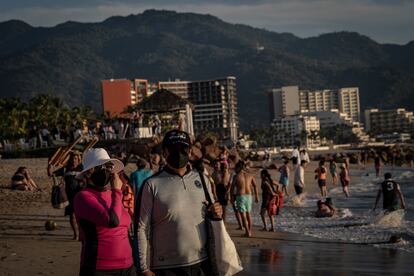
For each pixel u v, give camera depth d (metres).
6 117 104.75
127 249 6.57
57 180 35.25
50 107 129.38
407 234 18.34
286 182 36.53
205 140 33.47
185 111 53.78
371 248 15.96
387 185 21.11
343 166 36.91
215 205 6.39
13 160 44.81
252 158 97.12
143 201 6.31
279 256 14.93
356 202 32.12
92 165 6.55
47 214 23.61
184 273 6.28
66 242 16.39
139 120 51.31
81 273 6.50
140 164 14.39
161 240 6.30
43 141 52.41
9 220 21.81
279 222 22.98
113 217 6.40
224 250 6.33
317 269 13.04
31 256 14.08
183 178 6.38
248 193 18.86
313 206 29.38
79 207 6.51
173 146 6.34
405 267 13.09
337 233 19.14
